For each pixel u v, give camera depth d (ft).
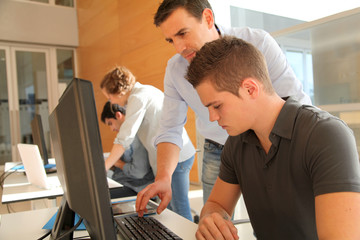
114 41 17.72
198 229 2.90
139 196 3.55
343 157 2.22
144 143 6.89
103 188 1.89
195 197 10.98
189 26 3.83
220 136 5.35
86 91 1.84
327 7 7.64
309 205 2.64
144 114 6.66
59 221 2.80
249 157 3.06
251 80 2.54
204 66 2.55
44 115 21.58
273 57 4.16
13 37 20.27
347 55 7.27
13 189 6.08
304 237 2.75
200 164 12.25
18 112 20.68
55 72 22.09
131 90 6.97
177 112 4.97
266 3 9.32
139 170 7.06
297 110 2.66
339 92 7.54
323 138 2.36
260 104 2.64
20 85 20.90
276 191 2.80
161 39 13.79
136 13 15.44
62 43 21.95
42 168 5.82
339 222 2.07
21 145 6.13
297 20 8.41
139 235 2.89
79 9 21.99
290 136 2.61
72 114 1.94
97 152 1.87
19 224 3.72
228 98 2.55
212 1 10.41
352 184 2.13
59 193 5.63
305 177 2.57
